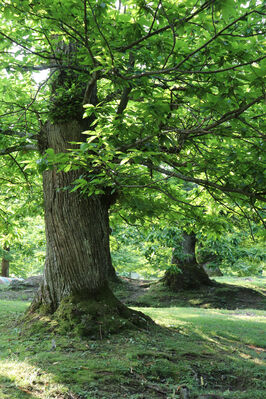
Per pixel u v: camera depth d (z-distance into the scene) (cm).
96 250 763
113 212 1062
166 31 476
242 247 1862
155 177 1023
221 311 1375
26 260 3231
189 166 654
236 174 612
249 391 511
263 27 446
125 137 607
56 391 421
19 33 636
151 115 491
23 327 699
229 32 467
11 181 1068
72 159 474
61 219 753
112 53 469
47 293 741
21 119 840
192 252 2028
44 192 796
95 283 746
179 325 850
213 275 2831
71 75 803
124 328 690
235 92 489
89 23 466
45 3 480
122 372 504
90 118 805
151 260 1992
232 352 673
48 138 795
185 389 466
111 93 817
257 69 420
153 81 562
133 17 460
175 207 960
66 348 589
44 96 822
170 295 1819
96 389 444
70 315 685
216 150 681
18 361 517
